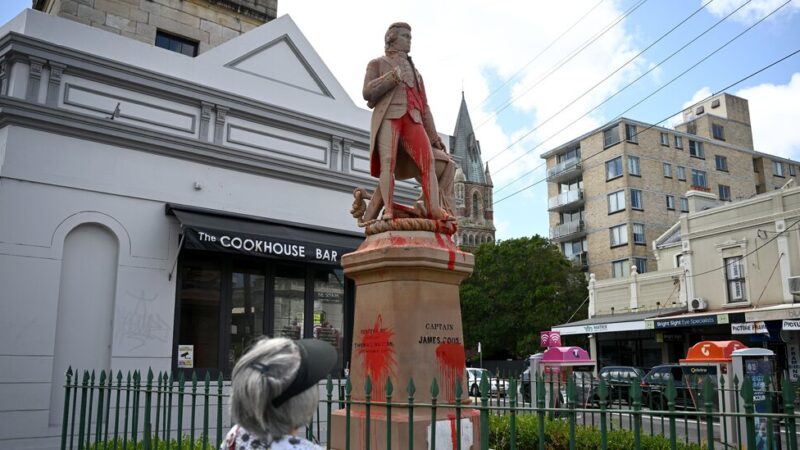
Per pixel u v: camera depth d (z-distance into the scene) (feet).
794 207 83.97
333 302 44.39
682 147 148.05
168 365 35.65
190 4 50.72
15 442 30.48
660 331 97.91
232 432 7.72
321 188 44.32
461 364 18.53
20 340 31.12
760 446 30.25
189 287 37.73
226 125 40.70
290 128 43.57
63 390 32.48
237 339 39.11
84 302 33.86
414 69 20.81
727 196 151.53
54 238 32.78
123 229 35.22
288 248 38.86
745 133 162.09
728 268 92.27
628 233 136.98
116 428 20.81
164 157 37.35
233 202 39.83
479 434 18.24
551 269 124.47
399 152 20.95
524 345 121.08
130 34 47.16
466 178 285.02
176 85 38.27
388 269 18.20
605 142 146.20
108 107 35.99
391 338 17.79
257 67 43.16
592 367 75.20
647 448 24.34
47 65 33.81
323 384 41.91
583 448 25.91
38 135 32.91
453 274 18.81
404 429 16.70
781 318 78.28
